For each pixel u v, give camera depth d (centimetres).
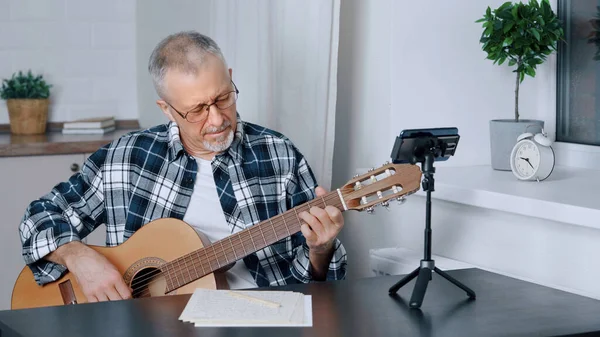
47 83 382
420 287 169
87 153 333
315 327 154
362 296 176
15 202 327
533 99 262
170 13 338
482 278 192
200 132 211
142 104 381
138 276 207
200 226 219
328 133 258
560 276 205
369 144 269
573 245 201
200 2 301
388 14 258
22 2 377
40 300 212
